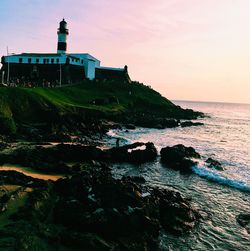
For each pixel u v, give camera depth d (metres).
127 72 138.12
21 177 26.09
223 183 33.81
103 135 60.72
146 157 42.41
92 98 93.94
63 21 117.31
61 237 17.56
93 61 120.69
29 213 19.02
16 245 15.38
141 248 18.47
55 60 113.19
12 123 49.53
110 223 19.42
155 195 24.94
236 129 95.94
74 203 20.98
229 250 20.23
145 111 105.75
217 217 24.94
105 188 22.67
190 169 37.81
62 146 40.00
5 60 116.12
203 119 122.38
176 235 21.36
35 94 66.56
